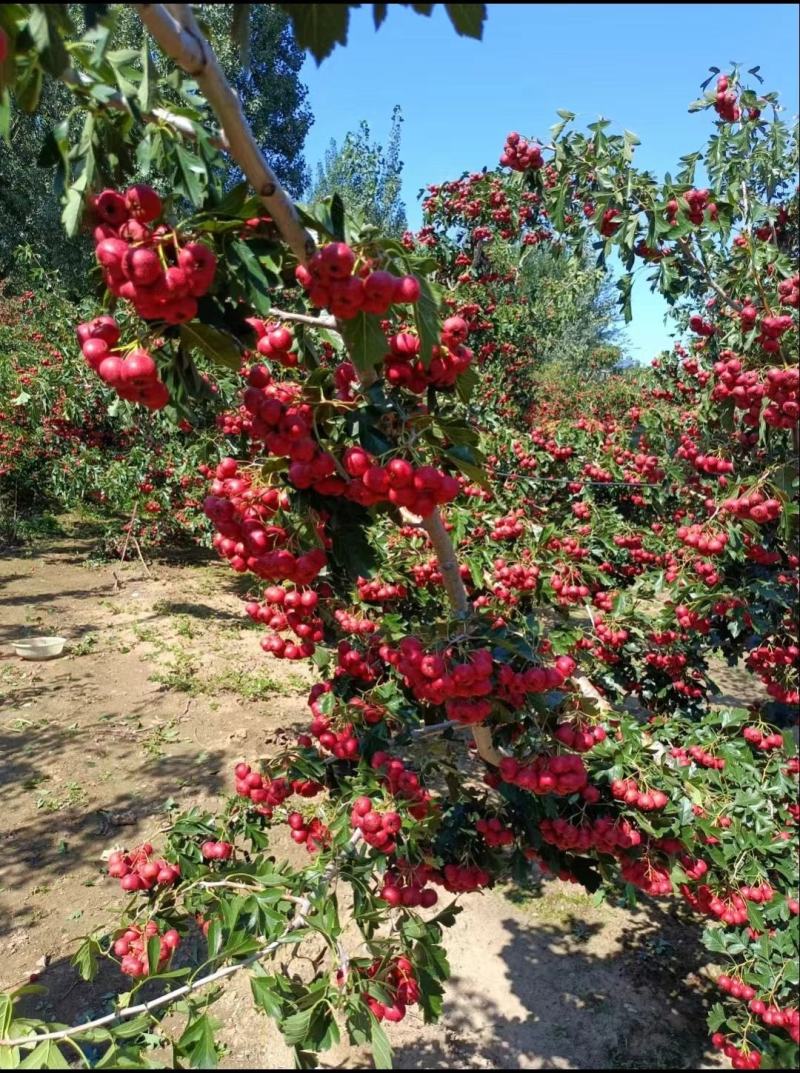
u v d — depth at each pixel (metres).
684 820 2.55
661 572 4.57
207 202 1.56
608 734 2.76
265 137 18.09
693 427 5.30
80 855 4.29
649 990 3.57
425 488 1.78
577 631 3.11
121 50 1.49
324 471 1.82
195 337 1.63
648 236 3.40
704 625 4.08
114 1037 1.91
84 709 6.09
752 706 3.95
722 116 3.78
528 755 2.37
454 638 2.04
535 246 6.20
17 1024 1.96
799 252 4.11
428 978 2.40
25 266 15.63
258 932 2.38
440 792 4.95
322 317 1.87
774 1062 2.47
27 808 4.70
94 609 8.47
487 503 5.50
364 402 1.89
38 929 3.72
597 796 2.46
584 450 6.96
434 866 2.59
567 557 4.60
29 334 11.62
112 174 1.60
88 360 1.60
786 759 3.21
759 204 3.67
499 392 8.54
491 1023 3.35
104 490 9.65
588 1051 3.21
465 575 4.42
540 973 3.65
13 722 5.80
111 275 1.44
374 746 2.72
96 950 2.50
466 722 2.21
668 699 4.93
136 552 10.77
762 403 3.53
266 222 1.63
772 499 3.47
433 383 1.94
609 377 20.25
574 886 4.35
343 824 2.58
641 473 6.37
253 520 1.98
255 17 13.78
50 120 12.98
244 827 2.90
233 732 5.81
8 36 1.23
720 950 2.79
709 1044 3.26
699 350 5.29
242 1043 3.18
